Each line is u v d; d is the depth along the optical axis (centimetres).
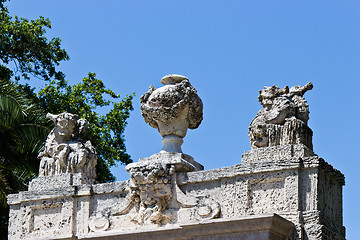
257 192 1905
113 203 2039
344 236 1955
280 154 1911
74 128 2164
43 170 2138
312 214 1850
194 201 1948
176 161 1975
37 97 3072
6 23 3117
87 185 2061
